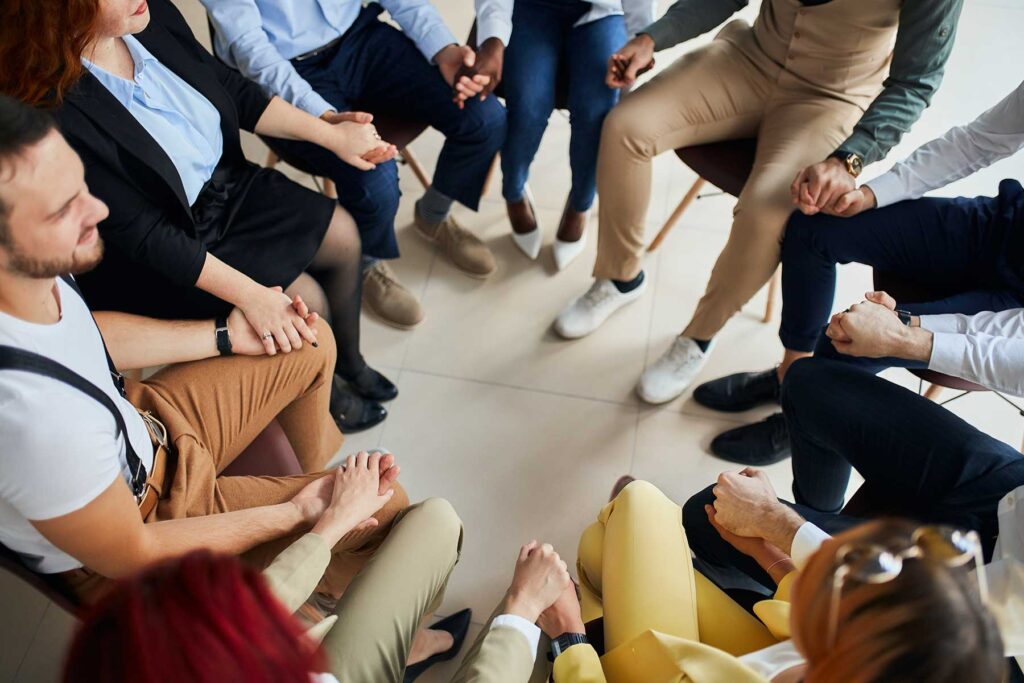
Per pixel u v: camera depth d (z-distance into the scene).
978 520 1.25
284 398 1.46
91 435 0.95
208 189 1.62
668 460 1.97
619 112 1.84
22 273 0.93
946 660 0.66
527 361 2.14
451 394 2.08
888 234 1.62
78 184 0.94
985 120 1.56
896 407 1.36
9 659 1.08
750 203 1.72
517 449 2.00
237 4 1.76
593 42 1.97
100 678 0.62
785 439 1.92
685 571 1.26
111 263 1.52
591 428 2.03
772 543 1.29
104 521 0.99
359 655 1.13
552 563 1.23
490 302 2.24
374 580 1.21
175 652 0.62
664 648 1.06
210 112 1.58
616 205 1.93
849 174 1.62
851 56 1.72
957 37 2.73
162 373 1.39
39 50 1.23
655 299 2.23
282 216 1.67
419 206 2.25
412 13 1.90
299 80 1.81
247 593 0.67
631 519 1.29
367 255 2.07
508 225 2.39
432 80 1.93
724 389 2.02
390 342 2.17
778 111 1.83
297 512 1.26
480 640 1.20
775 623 1.13
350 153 1.76
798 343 1.83
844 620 0.70
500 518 1.89
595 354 2.14
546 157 2.54
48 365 0.94
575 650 1.14
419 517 1.31
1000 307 1.55
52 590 1.06
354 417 2.00
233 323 1.43
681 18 1.85
